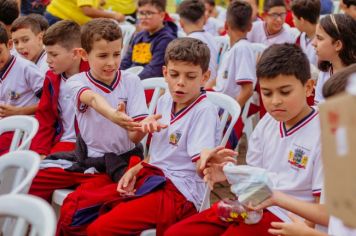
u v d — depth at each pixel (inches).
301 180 116.3
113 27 145.9
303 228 92.1
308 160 115.2
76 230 133.1
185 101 137.3
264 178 100.3
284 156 120.1
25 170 106.3
